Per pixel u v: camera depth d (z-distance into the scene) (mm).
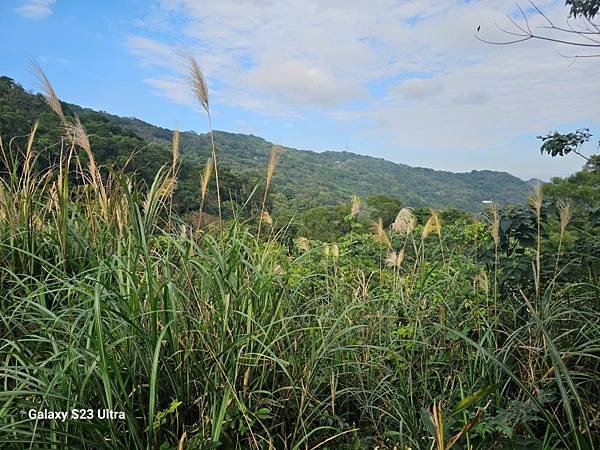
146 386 2600
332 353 3291
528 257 4121
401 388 3146
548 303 3377
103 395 2424
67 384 2299
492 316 3889
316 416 2902
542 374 3098
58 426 2219
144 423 2482
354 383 3357
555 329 3420
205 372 2605
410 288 4312
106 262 2816
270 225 4113
